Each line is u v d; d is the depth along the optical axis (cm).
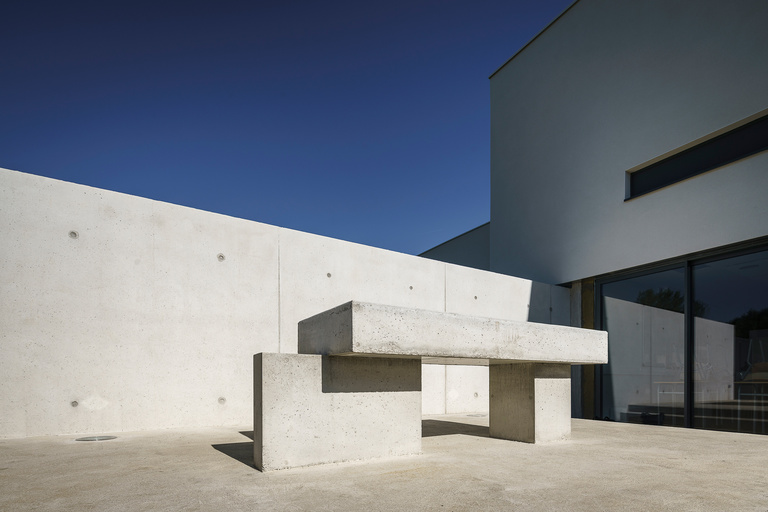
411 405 449
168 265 667
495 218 1314
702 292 793
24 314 566
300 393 389
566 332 516
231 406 692
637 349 906
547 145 1152
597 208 997
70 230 604
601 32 1018
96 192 627
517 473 370
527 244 1193
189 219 692
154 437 556
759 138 719
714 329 766
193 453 445
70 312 593
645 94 903
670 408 826
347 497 295
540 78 1191
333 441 400
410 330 392
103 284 618
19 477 348
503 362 559
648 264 888
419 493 306
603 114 998
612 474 370
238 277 722
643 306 902
